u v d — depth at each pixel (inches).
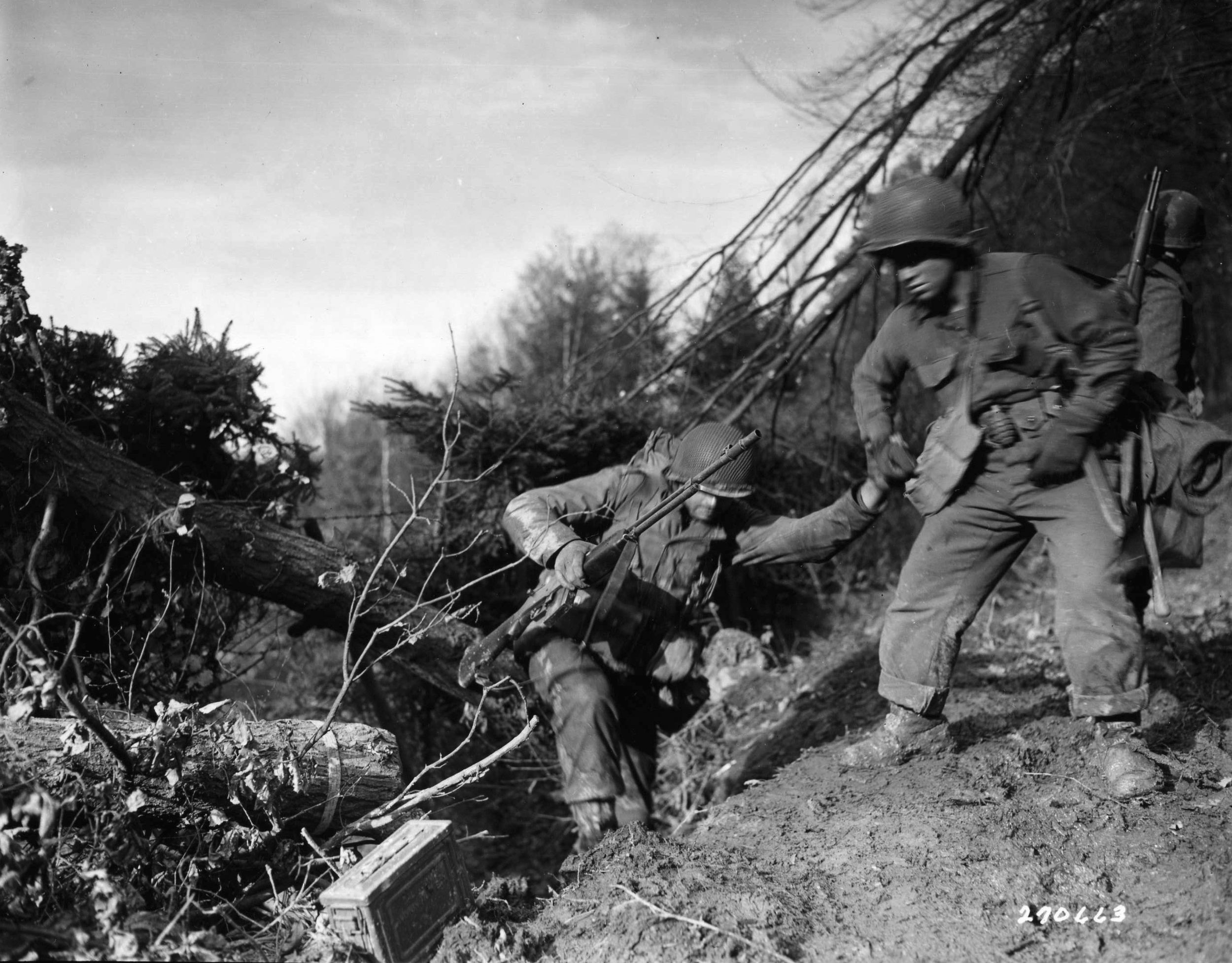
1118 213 432.8
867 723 239.3
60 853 136.4
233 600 226.4
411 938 134.6
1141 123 396.5
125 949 118.6
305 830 157.0
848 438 410.0
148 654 201.3
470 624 293.1
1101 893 144.3
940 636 178.9
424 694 291.0
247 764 149.7
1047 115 396.5
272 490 236.2
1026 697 223.3
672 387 398.3
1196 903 136.6
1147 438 168.7
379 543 299.6
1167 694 213.8
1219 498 172.1
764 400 437.7
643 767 195.2
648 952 133.9
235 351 240.8
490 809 291.7
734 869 154.3
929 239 156.2
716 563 191.2
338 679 297.6
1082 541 164.2
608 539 184.2
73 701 138.3
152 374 227.6
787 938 137.2
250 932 146.0
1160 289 195.2
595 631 189.6
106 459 199.8
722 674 316.5
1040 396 162.2
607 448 328.8
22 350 208.7
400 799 166.7
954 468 165.6
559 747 186.7
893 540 399.2
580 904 147.9
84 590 190.9
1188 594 308.2
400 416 324.8
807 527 184.4
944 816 163.9
